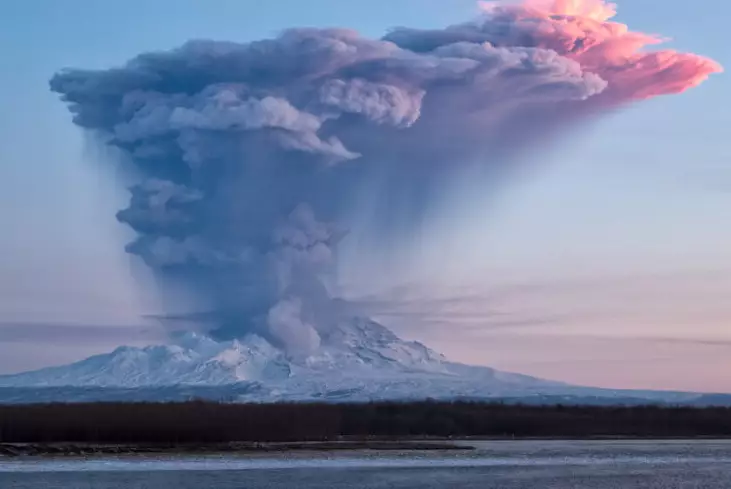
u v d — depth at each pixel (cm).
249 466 13488
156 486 11506
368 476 12688
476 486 11956
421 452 15688
